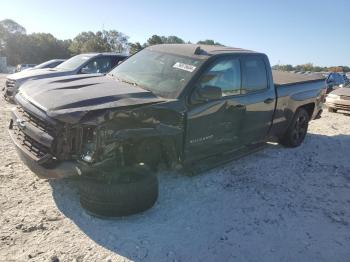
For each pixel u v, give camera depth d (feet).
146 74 17.76
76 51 259.19
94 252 11.90
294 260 12.44
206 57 17.49
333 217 15.67
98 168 13.50
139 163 15.17
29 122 14.55
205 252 12.42
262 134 21.61
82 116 12.84
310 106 26.58
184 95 15.90
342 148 26.91
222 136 18.04
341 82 85.56
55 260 11.29
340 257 12.83
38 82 17.07
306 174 20.61
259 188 17.98
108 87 15.74
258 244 13.17
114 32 217.36
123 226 13.53
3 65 201.67
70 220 13.64
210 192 16.98
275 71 31.55
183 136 15.96
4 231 12.57
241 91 18.92
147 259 11.80
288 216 15.43
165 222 14.10
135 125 14.12
